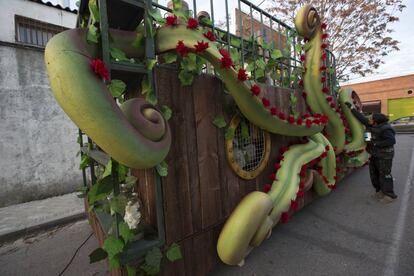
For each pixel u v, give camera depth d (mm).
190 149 1996
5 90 4852
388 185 3811
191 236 2006
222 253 2068
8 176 4914
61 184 5566
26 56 5066
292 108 3291
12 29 5074
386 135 3752
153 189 1938
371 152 3990
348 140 4691
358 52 11516
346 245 2643
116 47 1586
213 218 2184
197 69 2027
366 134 4109
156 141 1474
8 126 4906
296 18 3373
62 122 5566
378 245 2605
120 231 1528
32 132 5188
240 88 2021
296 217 3404
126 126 1285
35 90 5203
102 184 1563
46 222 4047
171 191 1855
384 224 3068
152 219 1986
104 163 1943
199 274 2074
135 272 1615
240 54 2641
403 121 15180
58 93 1230
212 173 2178
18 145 5023
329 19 11203
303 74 3680
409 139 11328
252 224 2086
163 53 1790
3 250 3342
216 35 2430
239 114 2398
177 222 1899
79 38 1416
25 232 3842
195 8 2109
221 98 2250
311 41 3586
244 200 2262
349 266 2283
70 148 5684
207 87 2135
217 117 2184
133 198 1911
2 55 4797
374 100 21281
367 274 2158
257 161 2760
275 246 2689
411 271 2152
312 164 3201
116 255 1523
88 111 1206
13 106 4953
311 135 3203
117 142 1250
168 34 1752
